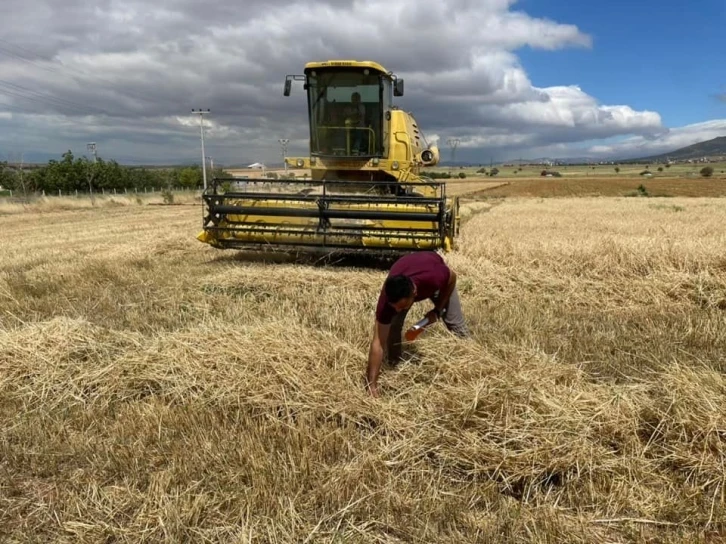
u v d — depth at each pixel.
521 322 5.88
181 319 6.07
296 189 9.13
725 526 2.77
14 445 3.50
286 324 5.15
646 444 3.36
